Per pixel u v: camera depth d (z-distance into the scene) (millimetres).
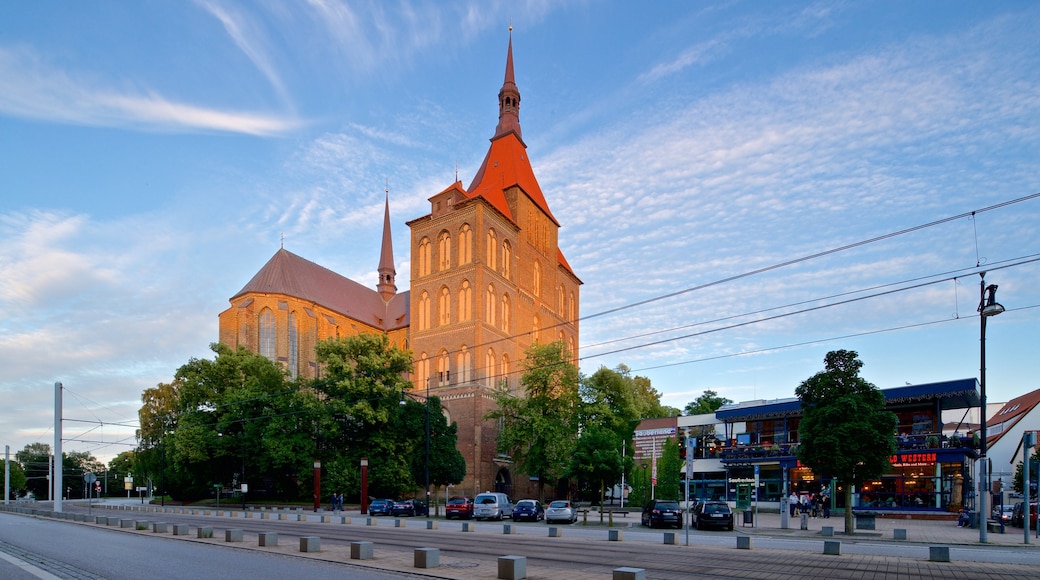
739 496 57719
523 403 60594
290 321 88062
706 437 65125
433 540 26781
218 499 71500
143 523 32750
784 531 34656
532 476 59812
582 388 63125
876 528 37406
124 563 18672
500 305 79688
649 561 19031
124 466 138875
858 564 18500
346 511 60156
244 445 68062
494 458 74562
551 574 15984
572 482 76750
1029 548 25047
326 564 18078
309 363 88562
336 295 98062
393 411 65062
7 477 97688
